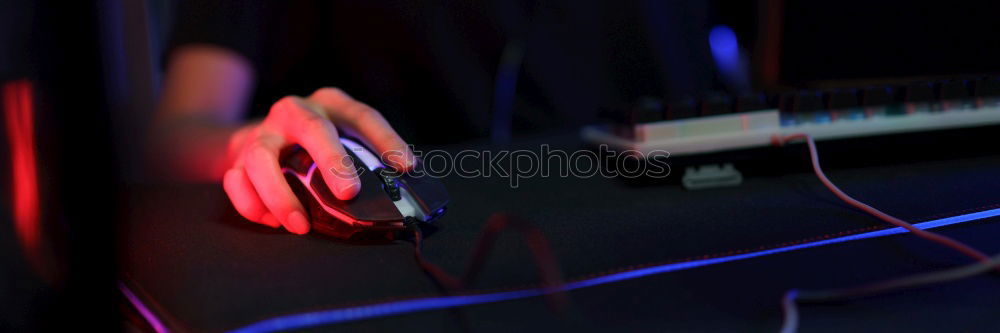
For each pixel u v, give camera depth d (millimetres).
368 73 1384
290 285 437
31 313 368
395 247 526
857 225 522
